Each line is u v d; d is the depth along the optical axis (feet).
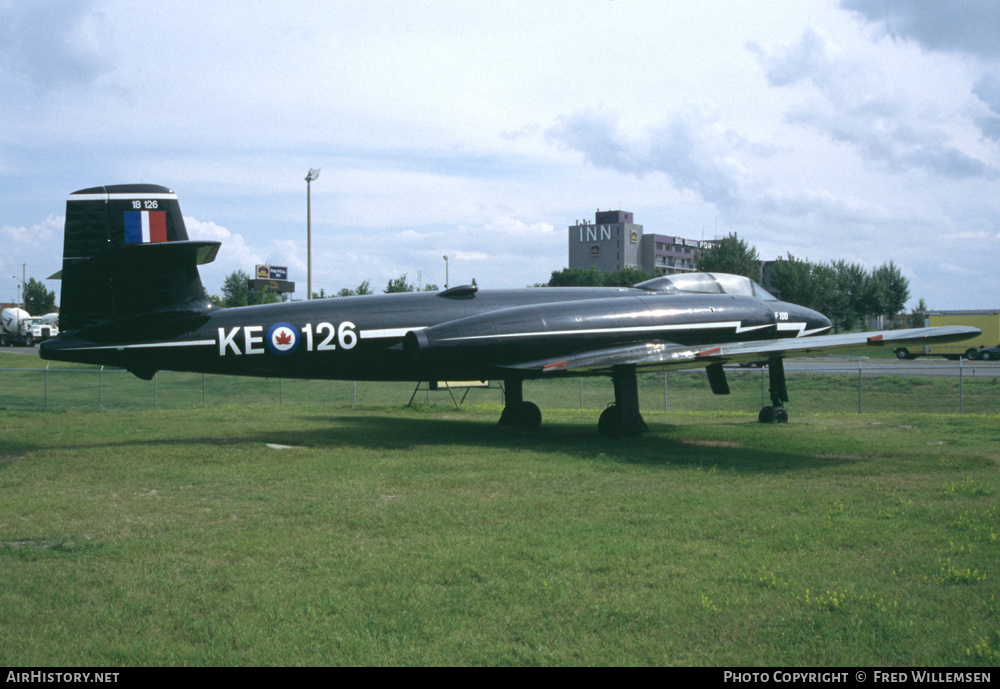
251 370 45.32
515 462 36.17
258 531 23.44
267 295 203.31
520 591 17.99
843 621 16.19
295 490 29.71
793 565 19.84
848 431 49.08
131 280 42.01
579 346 47.52
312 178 120.67
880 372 118.21
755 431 49.19
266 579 18.94
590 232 459.32
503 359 46.16
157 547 21.63
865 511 25.66
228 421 57.11
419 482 31.22
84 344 41.37
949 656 14.64
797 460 37.09
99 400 89.25
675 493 28.89
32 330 206.69
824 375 114.11
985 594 17.66
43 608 17.06
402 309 48.24
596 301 49.60
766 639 15.44
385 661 14.51
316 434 48.47
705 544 21.91
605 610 16.81
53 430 50.01
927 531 23.06
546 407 87.45
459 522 24.44
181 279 43.19
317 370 46.70
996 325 150.30
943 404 87.35
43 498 28.22
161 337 42.60
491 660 14.56
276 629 15.93
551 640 15.43
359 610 16.93
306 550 21.43
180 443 43.39
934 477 32.17
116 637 15.58
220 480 31.68
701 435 48.01
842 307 235.20
